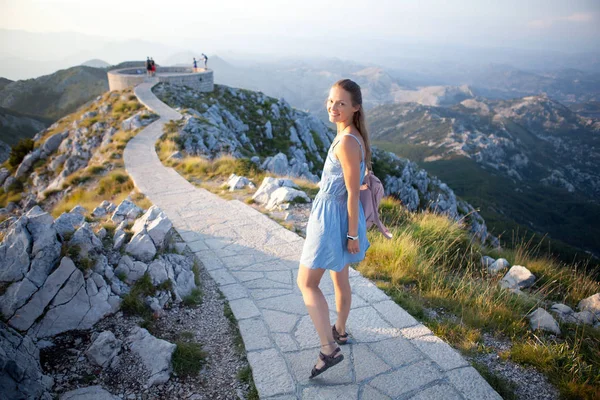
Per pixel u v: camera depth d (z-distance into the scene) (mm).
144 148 20047
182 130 22562
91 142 27203
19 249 3680
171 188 11469
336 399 2891
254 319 3984
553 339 4051
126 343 3396
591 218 175625
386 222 7980
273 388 3002
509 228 66750
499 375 3312
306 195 8312
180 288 4445
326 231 2854
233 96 50281
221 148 21719
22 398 2480
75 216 5230
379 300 4348
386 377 3137
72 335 3527
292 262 5434
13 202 26250
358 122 2797
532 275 5668
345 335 3527
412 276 5113
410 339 3645
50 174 28000
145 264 4371
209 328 3908
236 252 5816
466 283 5184
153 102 33562
